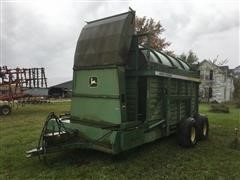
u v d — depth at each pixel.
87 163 5.66
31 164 5.61
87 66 6.18
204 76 37.06
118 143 5.15
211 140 8.40
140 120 6.21
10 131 9.62
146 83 6.18
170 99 7.14
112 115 5.62
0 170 5.29
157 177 5.00
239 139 8.40
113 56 5.68
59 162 5.72
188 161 6.03
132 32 6.15
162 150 6.90
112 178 4.88
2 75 17.30
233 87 38.38
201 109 21.95
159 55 7.26
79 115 6.31
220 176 5.15
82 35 6.58
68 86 57.41
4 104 15.72
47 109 19.44
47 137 5.29
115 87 5.59
